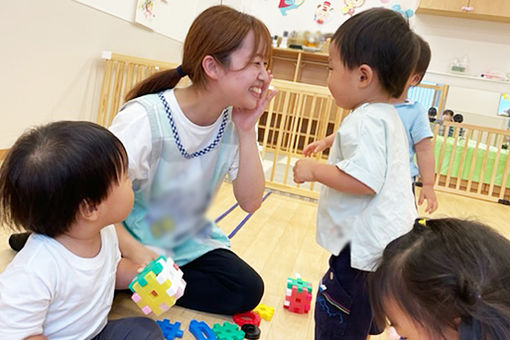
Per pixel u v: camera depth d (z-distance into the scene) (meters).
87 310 0.80
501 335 0.42
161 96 1.05
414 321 0.50
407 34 0.95
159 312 0.88
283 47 4.75
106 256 0.84
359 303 0.97
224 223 1.92
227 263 1.15
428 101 4.49
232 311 1.15
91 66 2.75
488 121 4.44
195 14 4.31
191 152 1.10
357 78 0.98
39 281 0.70
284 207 2.37
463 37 4.43
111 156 0.73
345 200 1.00
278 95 3.87
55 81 2.45
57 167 0.69
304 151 1.44
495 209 3.39
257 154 1.18
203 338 1.01
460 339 0.45
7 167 0.71
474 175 3.94
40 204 0.70
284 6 4.77
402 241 0.54
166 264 0.90
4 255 1.23
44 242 0.74
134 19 3.13
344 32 0.98
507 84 4.37
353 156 0.95
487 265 0.46
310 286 1.32
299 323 1.18
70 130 0.72
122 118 1.01
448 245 0.49
